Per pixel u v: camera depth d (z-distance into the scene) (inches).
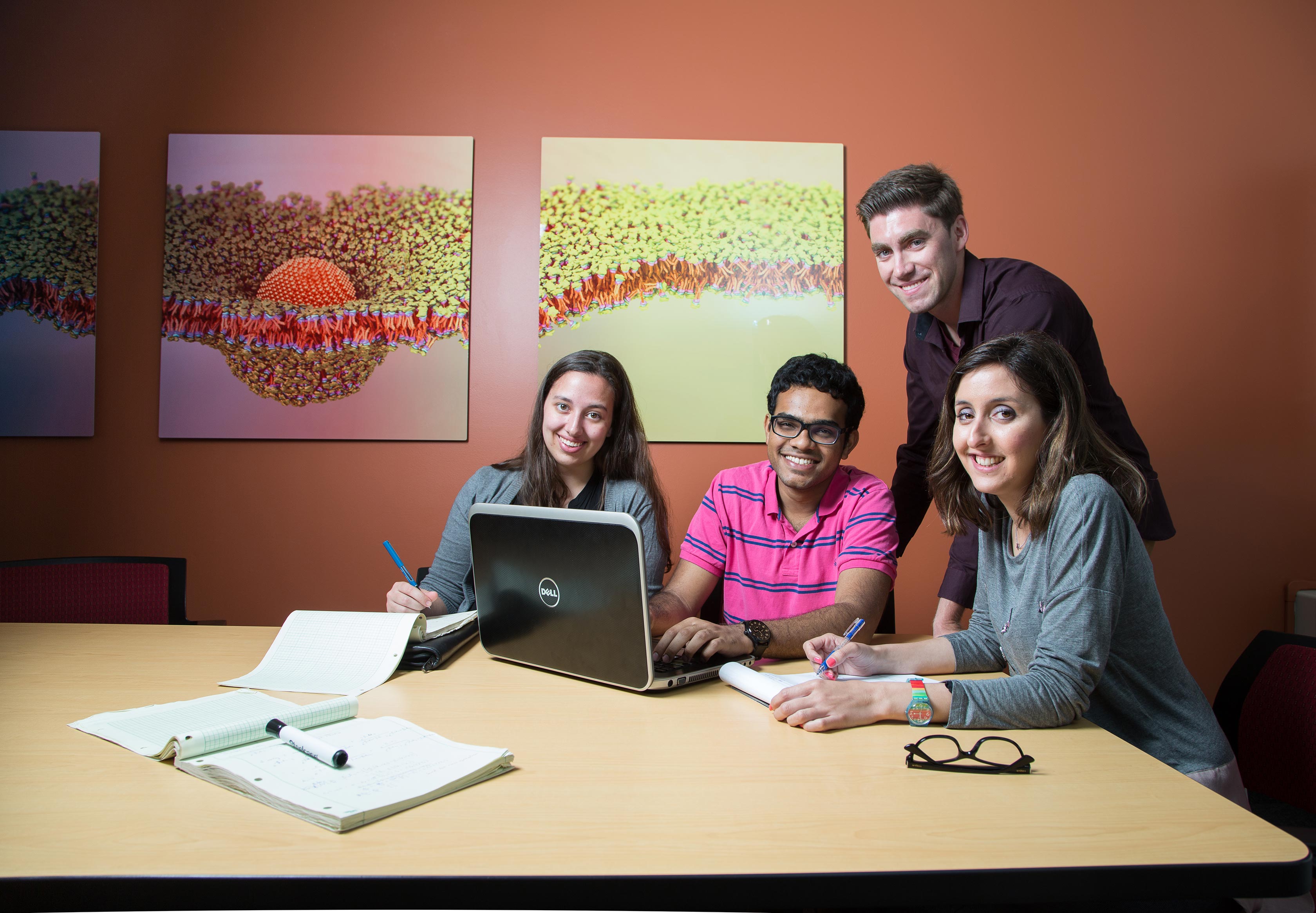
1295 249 103.6
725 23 103.4
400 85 102.7
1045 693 38.5
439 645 49.3
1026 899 24.8
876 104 103.6
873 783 31.6
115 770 31.7
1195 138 103.8
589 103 102.9
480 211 102.6
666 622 57.1
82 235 100.6
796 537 62.9
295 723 34.8
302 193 101.6
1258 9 104.2
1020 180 103.3
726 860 25.2
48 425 99.7
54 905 23.3
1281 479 102.8
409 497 102.0
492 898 23.9
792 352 102.1
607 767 33.0
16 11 101.1
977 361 44.0
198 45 101.9
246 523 101.1
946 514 49.8
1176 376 103.1
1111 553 40.4
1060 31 103.9
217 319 101.0
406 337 101.8
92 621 71.9
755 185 102.2
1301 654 49.0
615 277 101.9
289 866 24.3
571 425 65.9
